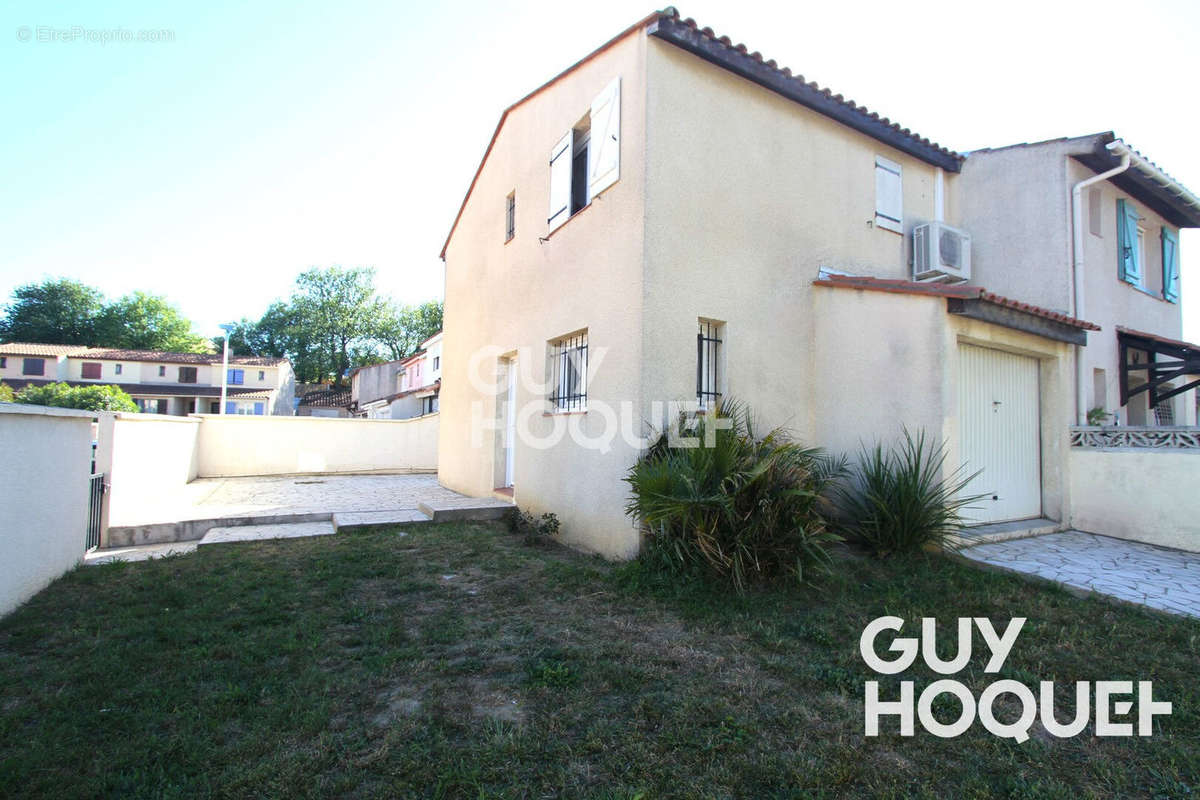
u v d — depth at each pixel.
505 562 5.61
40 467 4.52
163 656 3.36
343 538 6.58
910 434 6.23
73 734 2.55
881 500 5.64
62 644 3.59
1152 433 6.94
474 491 9.73
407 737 2.59
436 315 50.50
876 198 8.02
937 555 5.70
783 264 6.78
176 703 2.83
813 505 5.19
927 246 8.20
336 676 3.18
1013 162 9.02
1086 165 8.98
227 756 2.41
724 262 6.19
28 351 39.03
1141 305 10.36
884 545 5.62
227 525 7.17
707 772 2.40
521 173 8.55
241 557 5.69
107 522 6.33
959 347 6.83
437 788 2.22
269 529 7.04
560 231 7.24
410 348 50.69
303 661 3.36
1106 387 9.11
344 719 2.74
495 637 3.82
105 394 24.98
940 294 6.03
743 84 6.54
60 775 2.26
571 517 6.53
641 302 5.52
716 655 3.58
